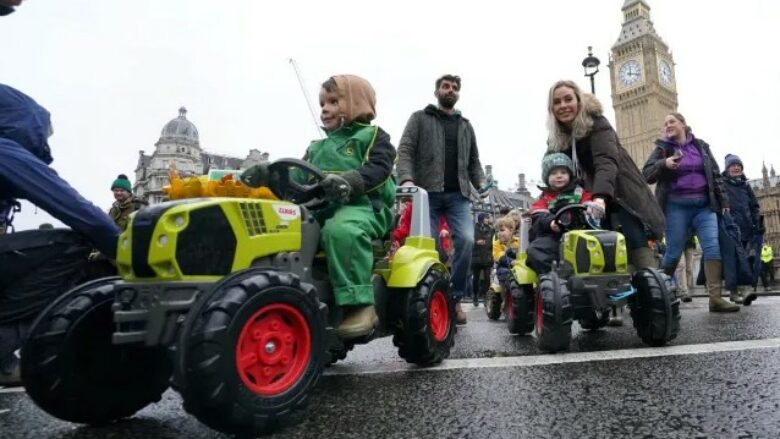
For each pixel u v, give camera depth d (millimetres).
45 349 1693
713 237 5262
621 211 3834
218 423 1473
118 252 1708
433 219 5074
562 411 1724
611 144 3738
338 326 2291
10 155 2377
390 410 1811
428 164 4984
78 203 2449
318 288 2244
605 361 2592
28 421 1911
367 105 2832
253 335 1569
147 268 1612
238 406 1458
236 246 1722
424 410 1796
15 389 2621
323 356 1747
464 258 5105
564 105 3895
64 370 1710
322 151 2750
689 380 2105
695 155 5332
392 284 2639
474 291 9422
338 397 2025
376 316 2414
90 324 1771
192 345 1435
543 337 2955
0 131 2521
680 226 5359
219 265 1668
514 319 4016
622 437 1459
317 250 2336
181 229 1586
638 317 3164
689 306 6547
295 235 1976
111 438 1664
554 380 2191
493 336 4035
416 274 2639
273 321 1633
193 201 1712
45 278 2469
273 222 1884
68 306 1755
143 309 1598
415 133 5035
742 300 5969
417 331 2617
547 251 3574
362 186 2457
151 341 1567
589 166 4043
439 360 2750
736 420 1586
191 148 62781
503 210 9633
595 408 1746
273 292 1601
